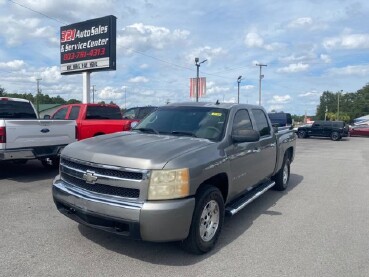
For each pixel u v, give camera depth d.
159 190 3.90
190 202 4.03
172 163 3.98
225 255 4.44
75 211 4.34
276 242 4.93
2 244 4.52
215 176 4.71
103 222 4.09
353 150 20.48
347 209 6.78
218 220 4.64
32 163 10.77
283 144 7.74
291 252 4.59
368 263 4.30
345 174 11.15
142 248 4.50
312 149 20.98
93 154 4.25
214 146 4.73
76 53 20.58
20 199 6.62
